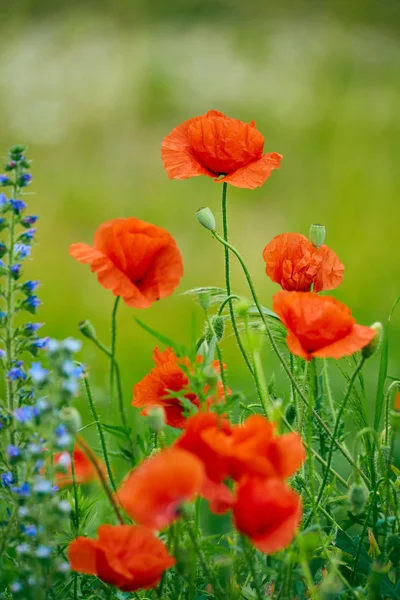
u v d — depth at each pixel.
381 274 4.01
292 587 1.89
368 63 7.75
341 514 2.06
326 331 1.86
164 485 1.77
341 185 5.27
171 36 8.44
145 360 3.37
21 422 1.84
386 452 1.91
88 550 1.84
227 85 7.29
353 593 1.88
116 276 1.90
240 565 1.90
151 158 6.33
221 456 1.79
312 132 6.16
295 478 1.96
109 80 7.41
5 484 1.89
